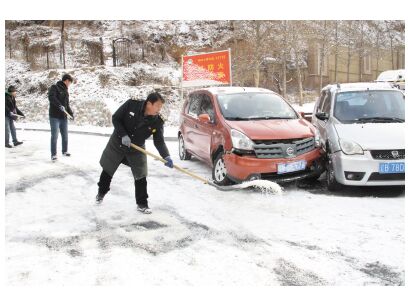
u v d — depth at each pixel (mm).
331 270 3609
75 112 17641
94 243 4191
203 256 3881
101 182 5441
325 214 5133
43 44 23516
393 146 5758
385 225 4711
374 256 3885
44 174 7289
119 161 5336
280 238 4348
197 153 7797
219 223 4812
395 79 14078
